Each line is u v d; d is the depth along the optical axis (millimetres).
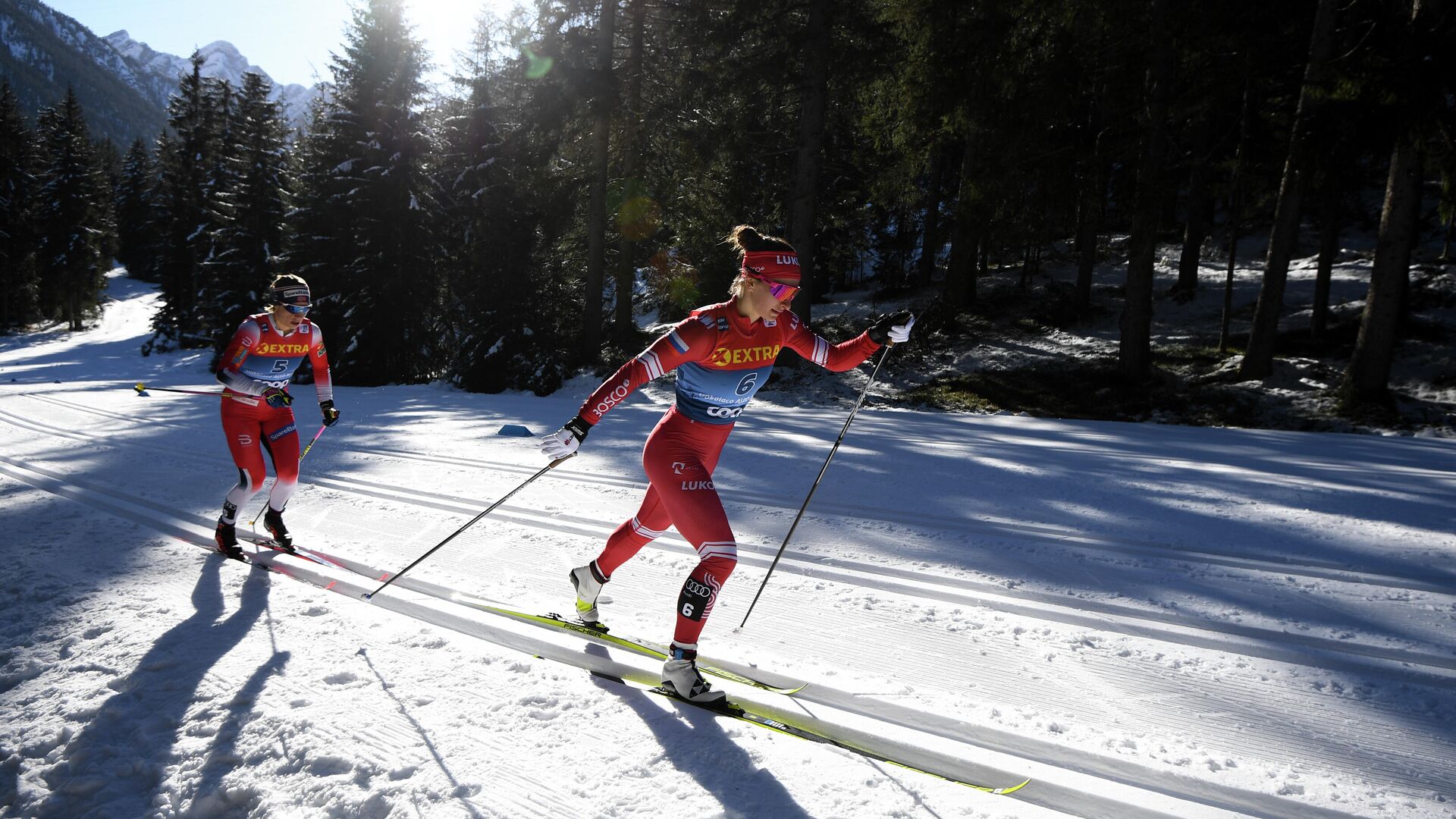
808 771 2205
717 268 19641
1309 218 29484
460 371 18906
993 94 15492
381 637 3160
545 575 4137
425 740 2367
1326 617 3418
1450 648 3074
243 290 29328
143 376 26453
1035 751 2352
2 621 3457
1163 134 15391
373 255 22391
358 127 23359
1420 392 14180
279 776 2230
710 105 19172
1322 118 13008
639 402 15492
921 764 2289
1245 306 21609
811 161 17594
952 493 6043
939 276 29500
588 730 2434
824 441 9039
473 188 24234
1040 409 15289
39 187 51438
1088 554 4410
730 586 3922
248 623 3340
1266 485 6324
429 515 5488
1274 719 2539
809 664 2982
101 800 2197
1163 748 2352
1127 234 30984
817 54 17125
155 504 5953
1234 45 14594
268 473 7215
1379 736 2424
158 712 2582
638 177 19906
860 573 4121
